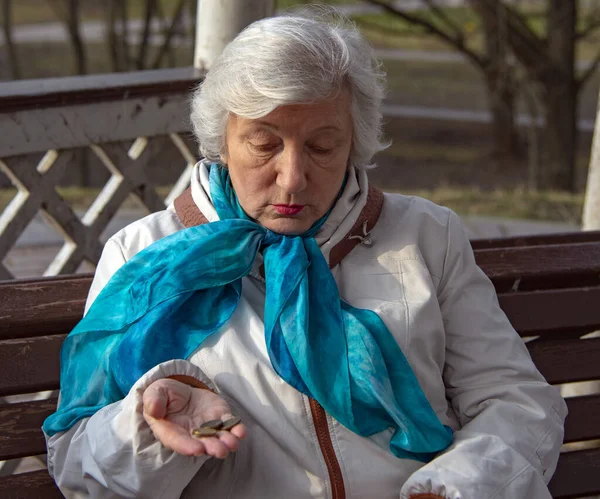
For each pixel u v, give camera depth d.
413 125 16.44
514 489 1.71
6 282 1.99
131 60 12.62
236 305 1.83
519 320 2.20
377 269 1.91
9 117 2.92
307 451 1.75
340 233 1.90
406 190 12.70
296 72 1.68
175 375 1.66
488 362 1.90
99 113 3.10
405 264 1.91
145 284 1.82
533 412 1.84
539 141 11.98
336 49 1.74
